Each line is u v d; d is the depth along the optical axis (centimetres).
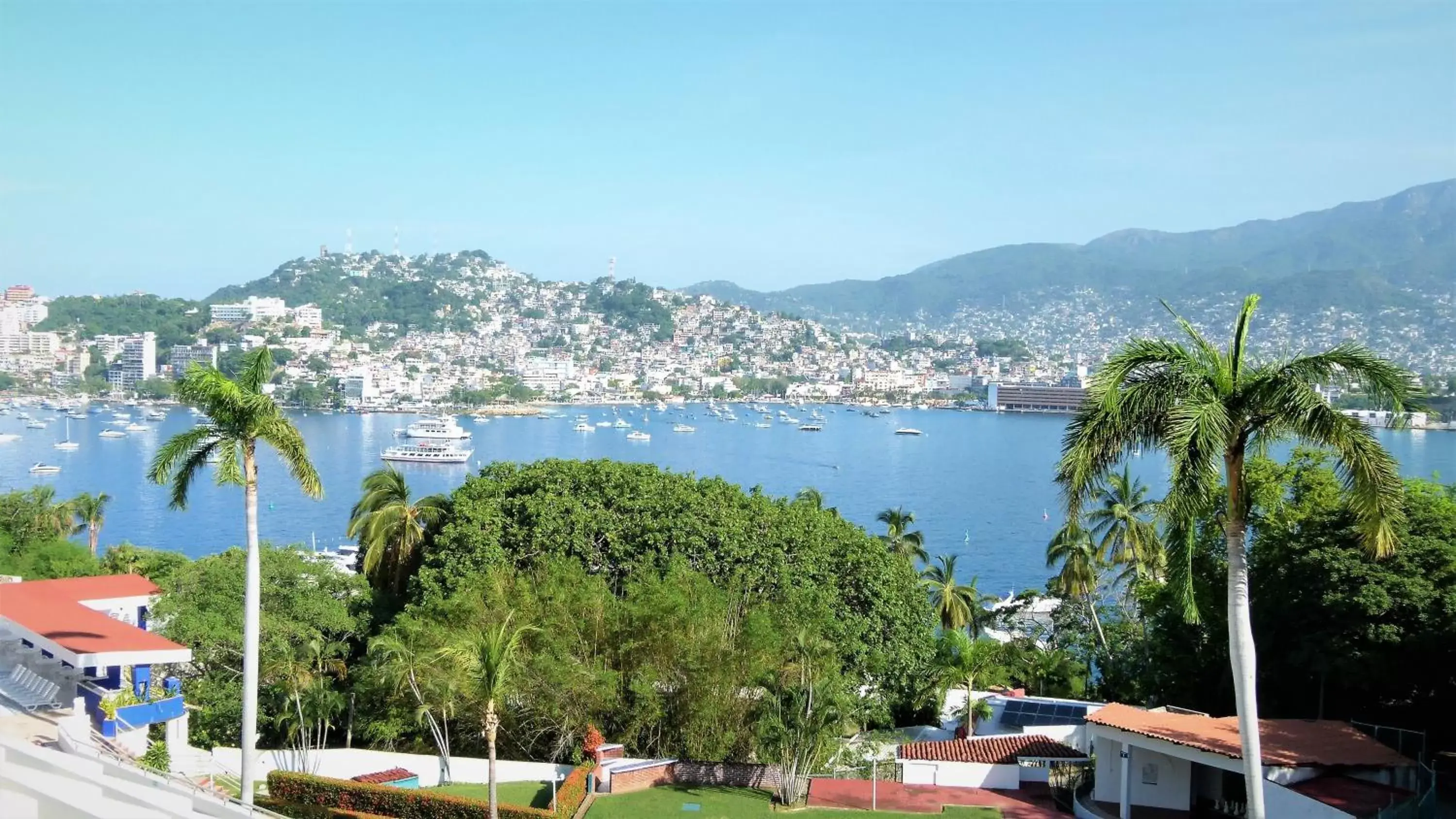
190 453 3206
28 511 7238
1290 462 4381
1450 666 3684
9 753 1518
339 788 3566
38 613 4016
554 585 4491
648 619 4197
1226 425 2139
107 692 3662
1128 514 6669
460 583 4622
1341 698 4088
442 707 4103
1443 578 3675
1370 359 2178
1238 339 2286
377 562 5716
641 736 4250
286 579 4909
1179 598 2283
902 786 3909
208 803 2003
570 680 4034
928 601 6078
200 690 4331
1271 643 4119
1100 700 5694
